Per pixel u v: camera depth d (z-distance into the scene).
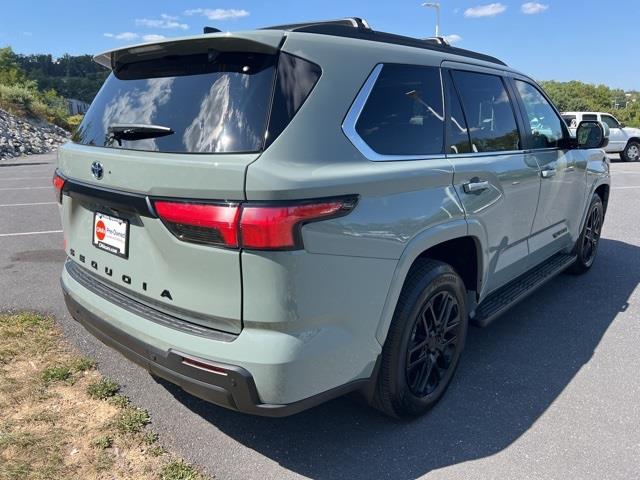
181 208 2.09
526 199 3.70
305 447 2.66
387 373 2.62
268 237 1.96
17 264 5.55
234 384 2.07
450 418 2.93
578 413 2.97
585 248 5.31
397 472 2.49
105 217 2.58
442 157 2.87
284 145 2.08
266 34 2.22
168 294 2.27
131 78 2.71
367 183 2.27
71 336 3.76
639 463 2.55
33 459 2.47
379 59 2.59
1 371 3.24
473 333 4.04
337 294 2.19
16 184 12.62
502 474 2.47
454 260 3.27
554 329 4.11
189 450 2.61
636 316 4.37
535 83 4.25
